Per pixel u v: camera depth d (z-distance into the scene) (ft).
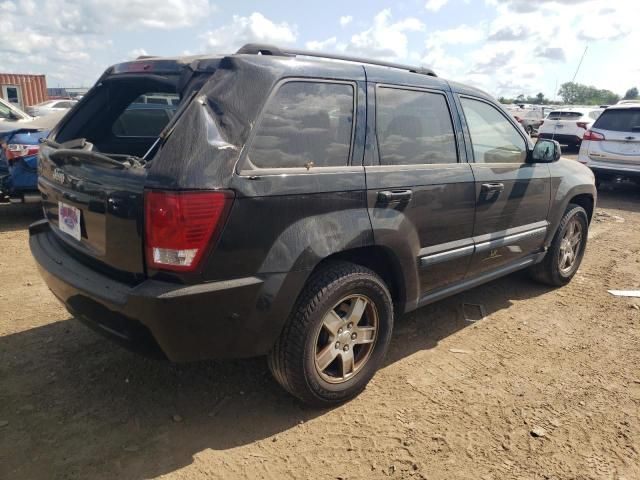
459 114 12.14
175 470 8.22
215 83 8.30
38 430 9.00
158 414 9.60
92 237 8.84
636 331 13.62
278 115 8.60
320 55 10.03
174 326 7.79
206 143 7.72
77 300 8.89
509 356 12.18
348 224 9.26
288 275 8.45
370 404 10.12
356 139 9.71
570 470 8.45
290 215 8.50
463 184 11.66
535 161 14.12
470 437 9.20
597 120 34.22
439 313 14.60
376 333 10.34
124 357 11.44
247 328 8.37
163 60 9.68
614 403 10.32
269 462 8.48
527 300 15.72
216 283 7.90
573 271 17.11
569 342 12.96
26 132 21.12
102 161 8.27
